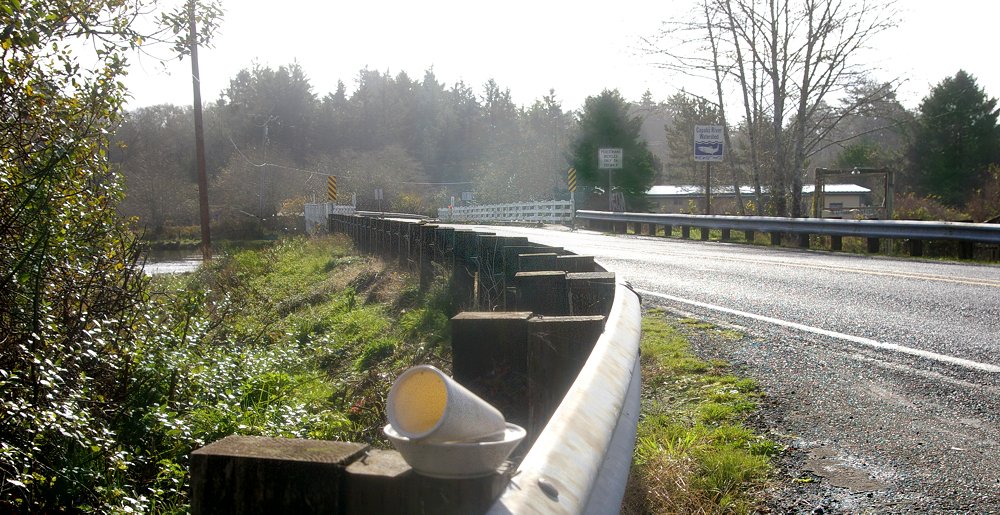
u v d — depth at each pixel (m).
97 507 4.84
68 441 5.25
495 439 1.57
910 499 3.52
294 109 92.50
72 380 5.29
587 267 6.41
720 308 9.07
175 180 57.75
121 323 6.18
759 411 4.89
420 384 1.53
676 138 79.06
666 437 4.20
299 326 12.84
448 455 1.47
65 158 5.44
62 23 5.92
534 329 3.30
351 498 1.57
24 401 4.48
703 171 66.75
